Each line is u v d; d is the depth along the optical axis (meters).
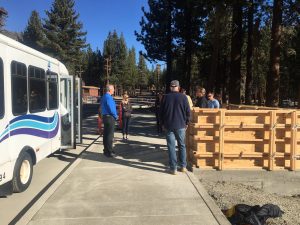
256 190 8.77
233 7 22.00
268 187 9.04
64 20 81.06
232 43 22.22
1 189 7.73
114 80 114.25
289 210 7.47
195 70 60.06
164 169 9.48
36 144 9.03
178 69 50.03
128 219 6.11
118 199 7.11
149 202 6.93
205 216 6.23
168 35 38.56
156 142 14.41
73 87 12.16
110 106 11.05
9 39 7.61
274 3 16.45
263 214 6.52
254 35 32.81
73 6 82.50
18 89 7.93
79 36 83.69
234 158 9.22
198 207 6.65
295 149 9.13
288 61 36.00
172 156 8.95
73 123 12.19
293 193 9.03
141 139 15.36
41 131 9.48
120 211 6.47
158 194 7.41
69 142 12.20
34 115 8.94
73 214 6.34
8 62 7.41
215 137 9.13
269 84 16.56
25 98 8.36
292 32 31.06
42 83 9.74
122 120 15.39
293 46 32.53
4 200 7.48
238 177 9.03
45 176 9.41
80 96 13.38
